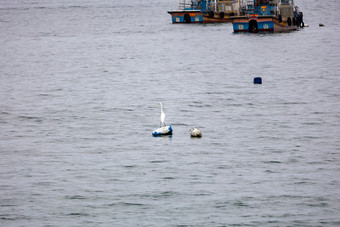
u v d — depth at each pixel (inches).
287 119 5457.7
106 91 7130.9
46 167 4197.8
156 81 7844.5
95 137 4972.9
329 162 4212.6
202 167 4128.9
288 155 4377.5
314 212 3385.8
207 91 6934.1
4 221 3326.8
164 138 4894.2
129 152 4510.3
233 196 3612.2
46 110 6058.1
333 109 5812.0
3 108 6181.1
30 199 3617.1
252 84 7357.3
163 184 3826.3
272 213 3376.0
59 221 3331.7
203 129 5157.5
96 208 3489.2
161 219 3326.8
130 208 3476.9
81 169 4136.3
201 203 3521.2
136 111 5925.2
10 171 4114.2
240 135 4940.9
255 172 4023.1
